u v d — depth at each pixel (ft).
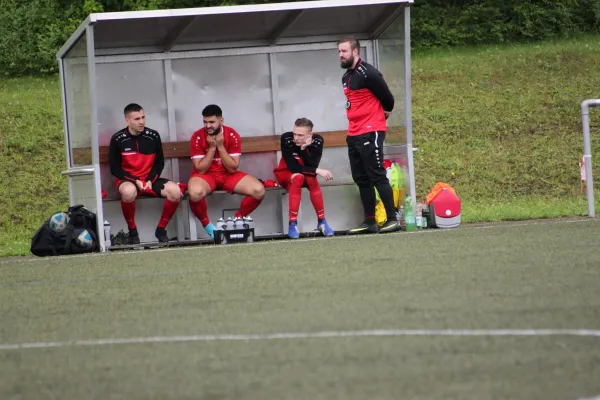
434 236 112.37
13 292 79.15
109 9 303.07
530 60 281.33
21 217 188.24
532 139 227.81
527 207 174.09
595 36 327.47
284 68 149.59
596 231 104.68
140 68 145.28
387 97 135.13
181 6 304.09
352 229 146.51
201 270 87.40
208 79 147.54
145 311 63.41
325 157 150.61
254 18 140.36
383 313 56.59
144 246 135.95
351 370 42.78
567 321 51.42
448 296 61.52
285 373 42.88
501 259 80.53
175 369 45.03
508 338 47.78
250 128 148.66
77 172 140.05
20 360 49.62
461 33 319.27
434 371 41.81
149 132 138.31
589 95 252.83
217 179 140.15
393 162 146.61
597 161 216.33
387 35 145.79
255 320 56.95
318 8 136.87
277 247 111.04
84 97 134.31
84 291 76.54
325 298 63.98
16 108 237.04
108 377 44.27
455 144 225.56
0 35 291.58
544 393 37.17
